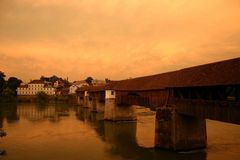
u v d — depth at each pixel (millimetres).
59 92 142125
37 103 108625
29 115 63688
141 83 40781
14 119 56062
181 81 28328
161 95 31953
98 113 68000
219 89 23750
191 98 27125
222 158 25031
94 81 156750
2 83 117812
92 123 49906
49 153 28469
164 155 26656
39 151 29328
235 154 26156
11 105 96938
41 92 119938
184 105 27172
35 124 48875
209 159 24859
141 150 29109
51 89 141375
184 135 27625
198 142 28125
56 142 33594
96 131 41406
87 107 83562
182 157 25750
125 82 49312
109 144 32406
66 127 45375
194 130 28078
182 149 27422
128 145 31703
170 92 29766
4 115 63500
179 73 31031
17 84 133375
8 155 27703
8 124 48750
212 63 26938
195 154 26578
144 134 38438
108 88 52531
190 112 26391
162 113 28562
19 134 38844
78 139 35469
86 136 37500
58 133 39750
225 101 22516
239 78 21156
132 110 51469
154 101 33906
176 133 27297
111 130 42188
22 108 84250
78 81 150000
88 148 30625
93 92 73875
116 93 50125
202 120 28469
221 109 22891
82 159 26297
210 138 32656
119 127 44906
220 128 39219
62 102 113500
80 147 31109
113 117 50500
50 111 74250
